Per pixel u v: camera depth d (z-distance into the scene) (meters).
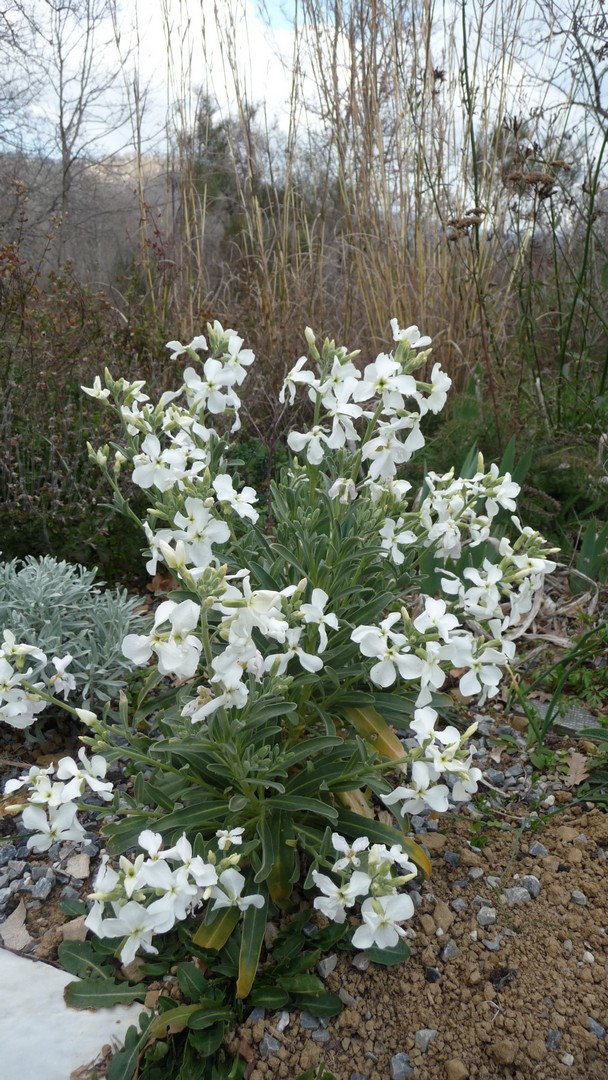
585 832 2.51
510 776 2.80
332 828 2.24
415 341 2.19
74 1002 2.00
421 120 5.25
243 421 4.94
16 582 3.07
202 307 5.79
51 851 2.49
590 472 4.16
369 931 1.71
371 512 2.39
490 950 2.12
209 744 1.91
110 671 2.99
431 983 2.04
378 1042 1.92
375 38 5.13
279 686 1.86
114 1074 1.81
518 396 4.70
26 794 2.73
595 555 3.68
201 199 6.32
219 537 1.91
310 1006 1.96
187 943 2.06
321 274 5.62
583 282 4.73
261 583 2.34
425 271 5.39
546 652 3.38
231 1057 1.90
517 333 5.44
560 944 2.13
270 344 5.39
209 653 1.79
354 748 2.26
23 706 1.96
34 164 13.00
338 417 2.22
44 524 3.88
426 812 2.60
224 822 2.12
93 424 4.16
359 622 2.31
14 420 4.23
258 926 1.97
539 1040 1.89
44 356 4.25
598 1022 1.94
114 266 9.19
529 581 2.15
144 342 5.03
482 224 5.05
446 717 2.94
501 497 2.30
